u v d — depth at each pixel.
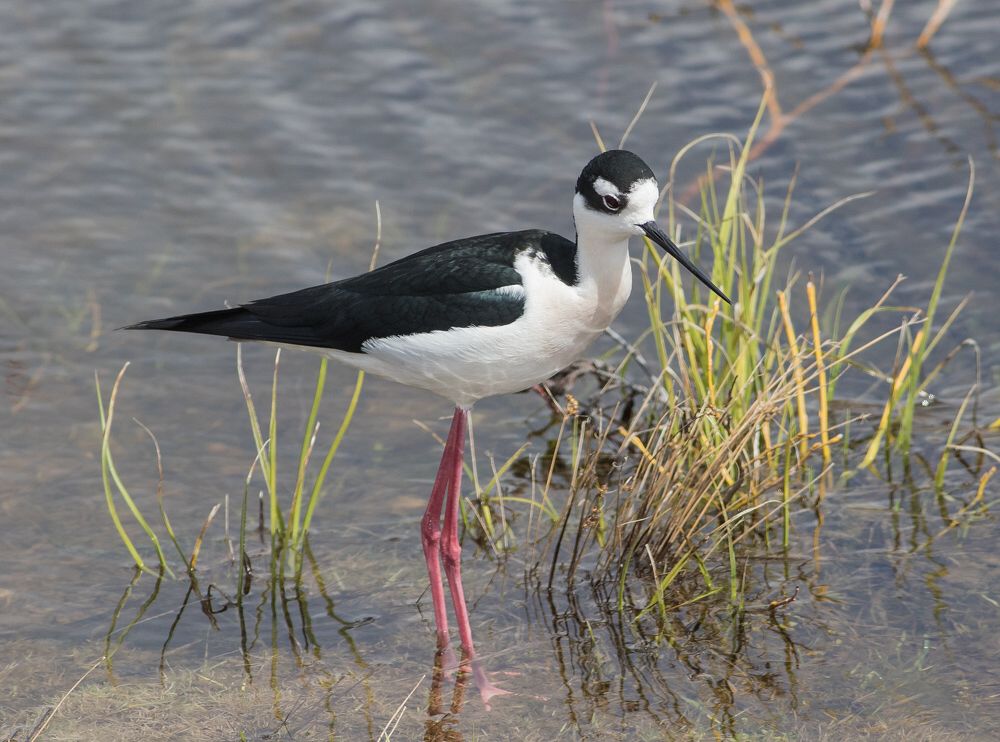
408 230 13.34
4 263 13.02
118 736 7.89
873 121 14.44
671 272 10.86
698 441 9.72
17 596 9.28
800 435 9.53
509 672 8.46
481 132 14.55
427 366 8.78
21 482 10.53
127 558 9.80
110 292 12.70
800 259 12.83
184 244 13.30
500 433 11.50
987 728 7.56
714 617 8.85
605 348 12.41
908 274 12.58
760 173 13.80
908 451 10.69
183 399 11.62
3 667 8.54
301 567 9.57
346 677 8.51
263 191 13.97
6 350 12.00
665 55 15.53
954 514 9.85
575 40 15.82
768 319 12.09
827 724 7.71
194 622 9.11
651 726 7.84
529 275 8.48
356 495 10.57
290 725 8.02
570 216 13.46
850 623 8.65
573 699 8.16
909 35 15.77
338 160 14.29
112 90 15.17
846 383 11.70
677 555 9.39
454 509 9.21
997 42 15.56
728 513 9.83
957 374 11.63
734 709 7.93
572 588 9.33
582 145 14.27
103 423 9.45
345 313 8.88
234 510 10.38
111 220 13.61
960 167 13.76
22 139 14.47
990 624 8.52
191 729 7.97
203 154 14.38
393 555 9.88
